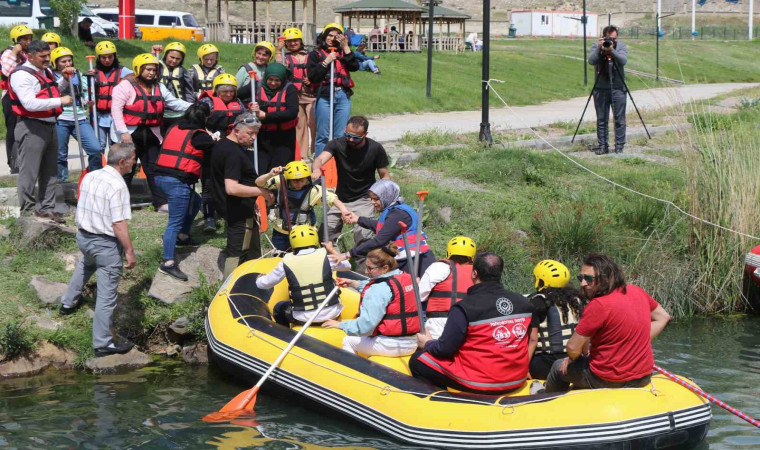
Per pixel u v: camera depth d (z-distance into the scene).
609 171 13.45
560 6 82.62
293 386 6.61
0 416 6.39
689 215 10.39
